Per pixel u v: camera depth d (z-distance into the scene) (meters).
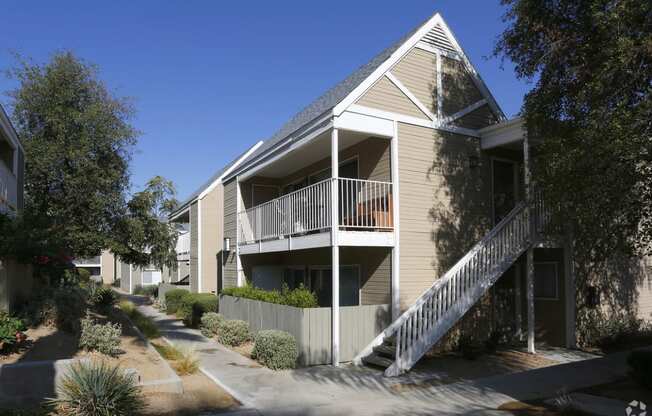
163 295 25.45
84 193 17.62
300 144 13.03
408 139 12.28
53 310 9.79
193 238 24.73
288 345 10.39
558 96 9.50
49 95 17.75
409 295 11.81
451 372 10.13
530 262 12.19
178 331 16.27
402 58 12.46
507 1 10.16
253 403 7.81
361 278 12.79
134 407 6.86
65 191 17.94
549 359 11.39
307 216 12.66
